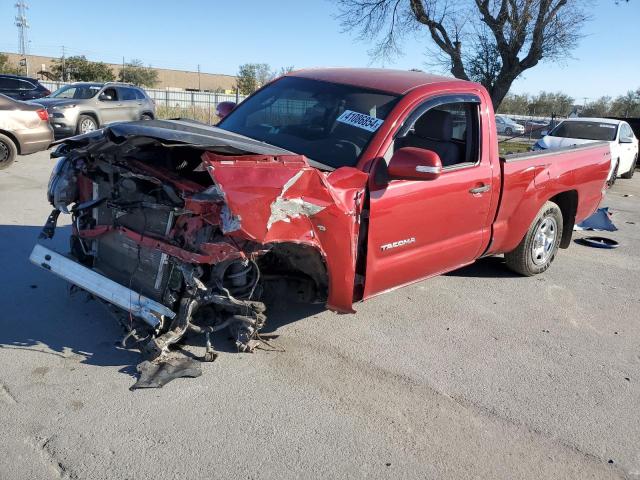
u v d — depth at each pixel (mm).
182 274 3494
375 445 3115
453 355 4227
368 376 3807
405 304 5113
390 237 4035
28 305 4379
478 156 4777
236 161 3186
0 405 3164
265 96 4980
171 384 3484
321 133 4246
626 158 15742
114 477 2713
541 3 20266
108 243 3957
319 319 4594
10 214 7066
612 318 5219
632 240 8398
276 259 3891
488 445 3209
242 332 3812
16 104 10867
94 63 47906
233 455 2936
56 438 2938
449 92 4535
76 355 3729
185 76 69188
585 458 3172
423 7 21734
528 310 5230
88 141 3689
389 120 4059
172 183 3379
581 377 4062
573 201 6348
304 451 3016
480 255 5215
